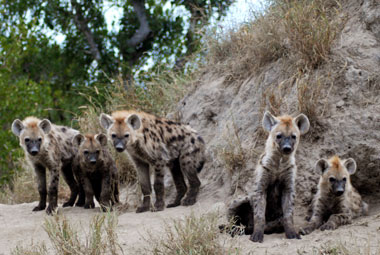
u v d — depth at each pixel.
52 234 7.54
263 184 8.49
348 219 8.62
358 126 9.62
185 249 7.12
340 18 11.38
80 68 26.36
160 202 10.77
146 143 10.78
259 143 10.67
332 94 10.12
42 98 24.22
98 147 11.02
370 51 10.49
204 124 12.65
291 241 7.79
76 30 26.52
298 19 11.17
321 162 8.97
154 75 16.34
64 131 12.29
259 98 11.28
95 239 7.44
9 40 24.72
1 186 19.11
